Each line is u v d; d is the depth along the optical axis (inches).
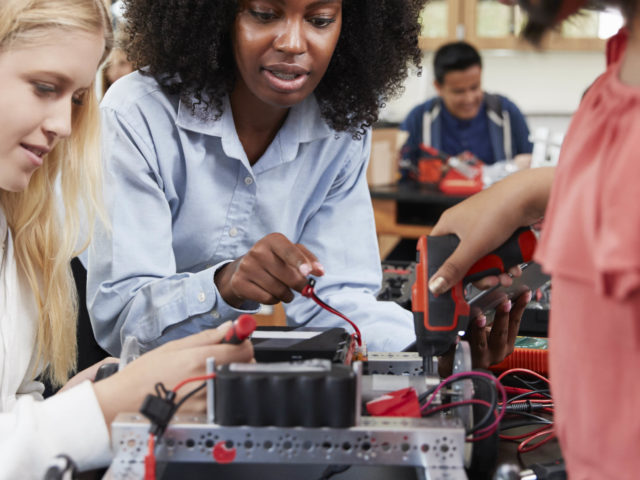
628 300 22.7
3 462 30.7
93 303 50.7
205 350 34.4
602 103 24.9
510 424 41.1
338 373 30.6
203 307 46.2
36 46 36.3
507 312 43.3
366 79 53.8
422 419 32.0
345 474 34.3
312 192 57.9
